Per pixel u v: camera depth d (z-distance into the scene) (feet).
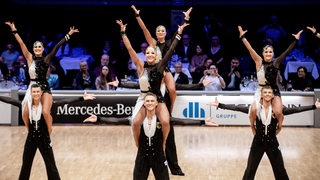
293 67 40.24
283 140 33.86
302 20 46.29
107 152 30.32
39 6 47.24
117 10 46.91
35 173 25.81
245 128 37.76
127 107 37.91
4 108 38.45
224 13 46.73
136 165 20.47
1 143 32.53
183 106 37.86
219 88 38.88
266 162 28.37
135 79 38.75
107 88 39.19
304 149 31.37
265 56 23.41
